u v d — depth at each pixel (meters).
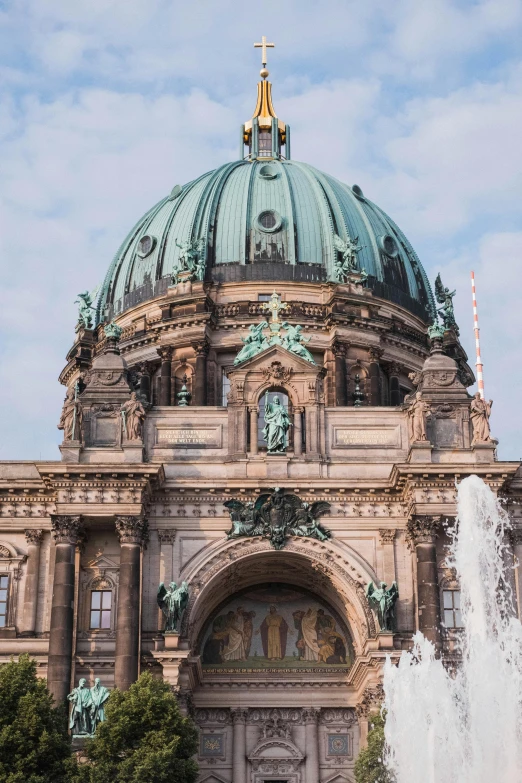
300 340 93.25
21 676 74.94
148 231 116.06
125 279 114.94
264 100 130.00
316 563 87.50
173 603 83.69
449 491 85.62
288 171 118.00
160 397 105.69
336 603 91.62
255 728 91.56
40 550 88.50
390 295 111.88
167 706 74.38
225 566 86.81
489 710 66.06
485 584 81.69
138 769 70.62
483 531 82.75
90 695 79.69
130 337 110.19
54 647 81.56
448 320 117.12
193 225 111.94
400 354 109.38
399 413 90.88
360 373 106.44
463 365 116.12
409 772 68.50
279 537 87.38
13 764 71.12
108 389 89.19
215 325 106.56
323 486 87.75
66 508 84.75
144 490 85.38
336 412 90.81
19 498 89.06
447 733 68.19
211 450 89.38
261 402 92.31
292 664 92.69
